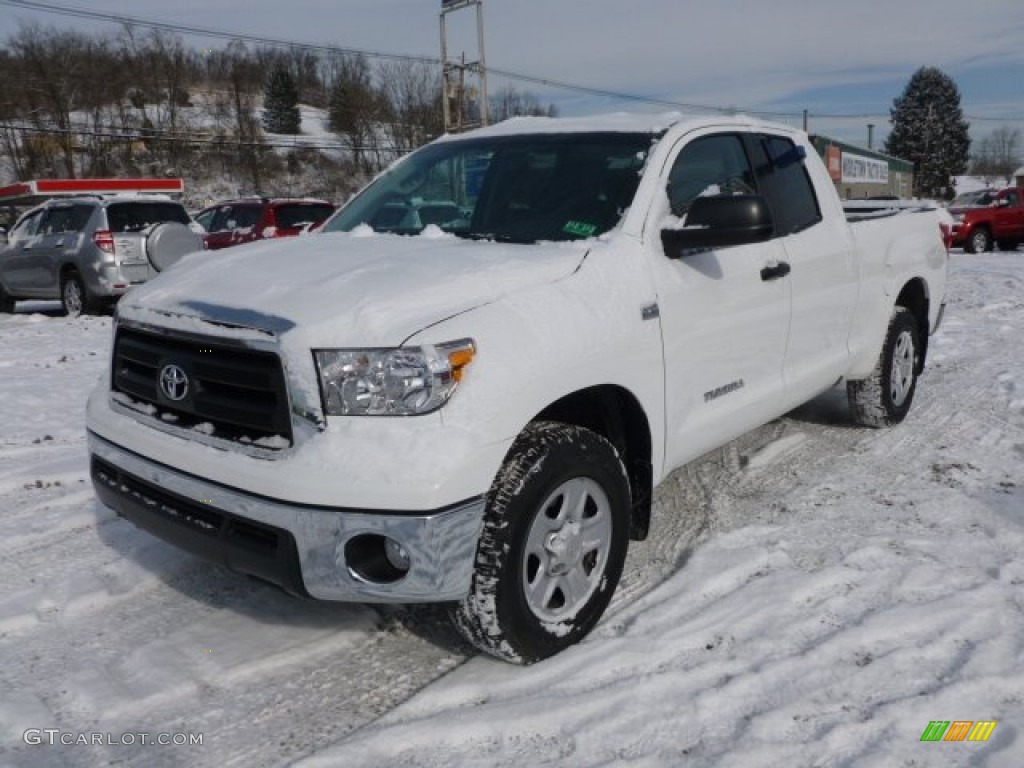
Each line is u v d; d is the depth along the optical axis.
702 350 3.85
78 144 47.09
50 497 4.98
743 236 3.52
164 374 3.18
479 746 2.74
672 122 4.16
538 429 3.09
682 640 3.26
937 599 3.54
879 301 5.48
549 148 4.16
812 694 2.94
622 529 3.39
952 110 87.81
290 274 3.25
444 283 3.06
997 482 4.93
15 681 3.12
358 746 2.73
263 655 3.26
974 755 2.63
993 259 21.77
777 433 5.91
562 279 3.27
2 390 7.80
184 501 3.05
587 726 2.79
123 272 13.57
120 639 3.40
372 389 2.77
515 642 3.03
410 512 2.68
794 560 3.93
